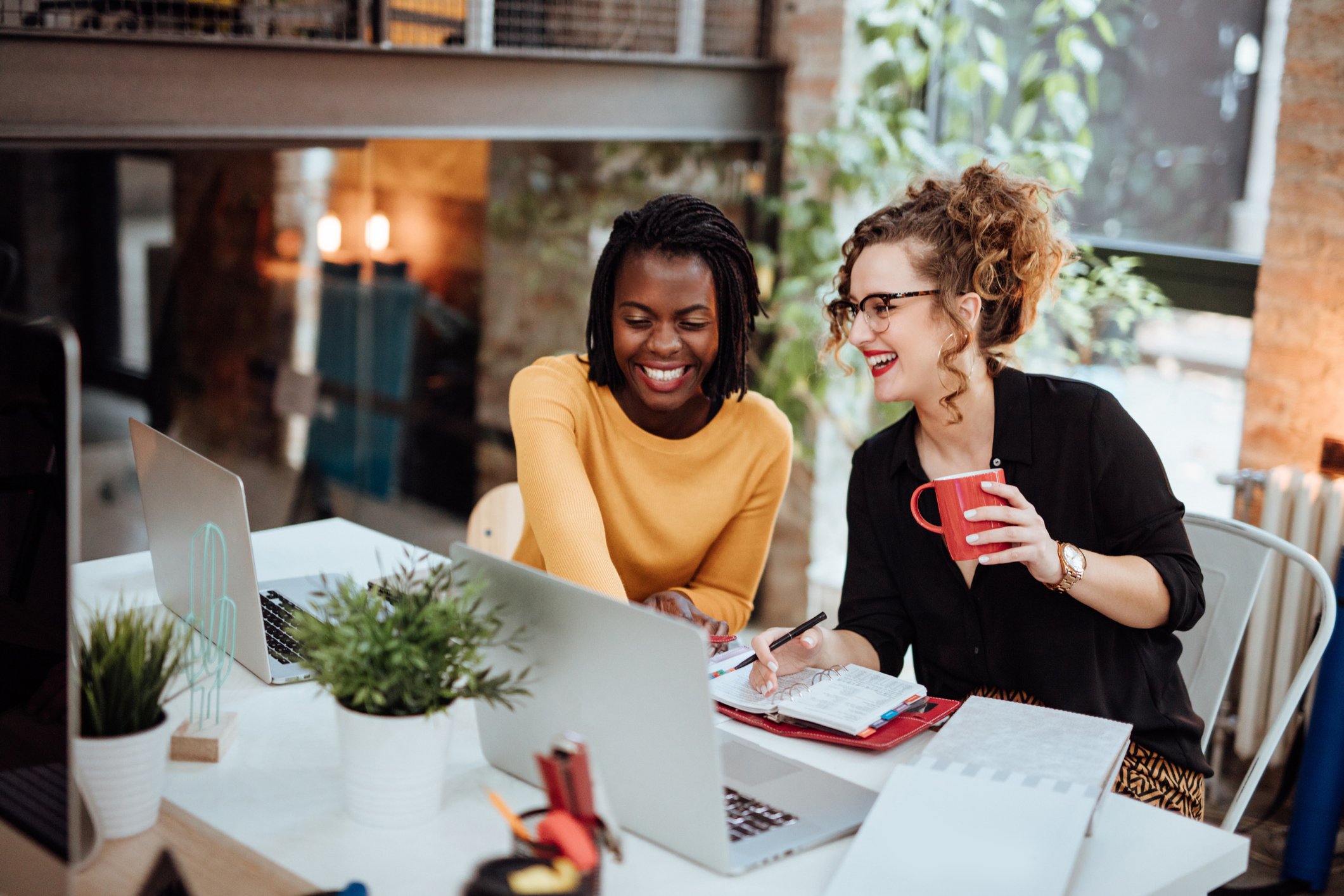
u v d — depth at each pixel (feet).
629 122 12.38
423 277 17.21
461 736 4.82
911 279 5.29
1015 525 4.79
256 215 18.40
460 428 17.16
